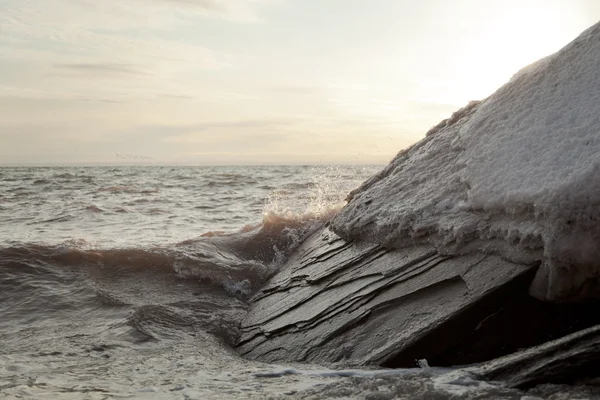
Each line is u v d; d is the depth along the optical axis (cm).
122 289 552
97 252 607
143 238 952
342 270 459
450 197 420
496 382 277
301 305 455
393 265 418
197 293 553
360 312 392
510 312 331
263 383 319
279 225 671
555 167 341
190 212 1416
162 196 1933
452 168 448
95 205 1528
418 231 414
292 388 302
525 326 329
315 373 335
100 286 552
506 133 407
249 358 423
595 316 324
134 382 327
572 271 310
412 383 280
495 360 302
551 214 317
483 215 375
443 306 350
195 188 2364
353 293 418
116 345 423
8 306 515
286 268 576
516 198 345
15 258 587
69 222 1203
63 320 486
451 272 371
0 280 554
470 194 386
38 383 321
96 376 341
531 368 278
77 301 525
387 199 487
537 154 363
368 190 545
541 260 325
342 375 328
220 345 449
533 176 348
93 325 473
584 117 358
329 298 435
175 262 593
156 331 461
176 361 386
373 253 452
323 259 504
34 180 2877
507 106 433
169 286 564
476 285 345
